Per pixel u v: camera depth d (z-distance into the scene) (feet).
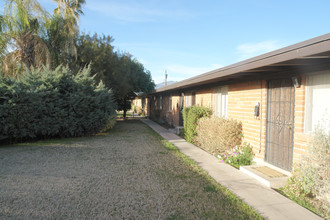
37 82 27.17
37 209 10.90
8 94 24.79
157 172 16.79
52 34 37.76
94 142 28.68
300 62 12.50
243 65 15.66
